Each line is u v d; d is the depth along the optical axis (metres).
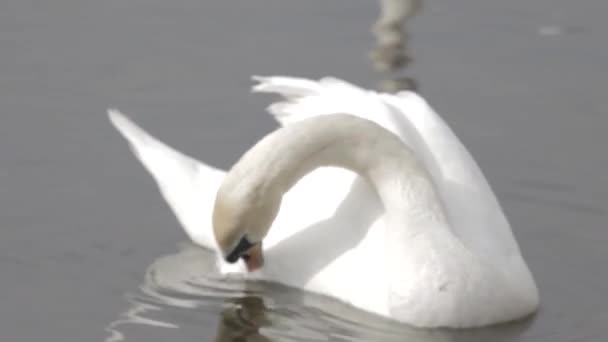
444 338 13.05
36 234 15.39
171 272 14.61
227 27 21.16
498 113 18.72
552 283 14.27
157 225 15.77
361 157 13.47
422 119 14.29
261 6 21.95
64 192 16.39
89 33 20.81
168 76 19.62
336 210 13.99
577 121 18.44
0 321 13.39
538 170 17.11
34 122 18.19
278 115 14.82
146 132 17.45
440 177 13.85
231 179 13.34
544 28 21.25
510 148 17.72
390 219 13.38
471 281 13.00
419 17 21.66
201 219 15.10
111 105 18.77
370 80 19.44
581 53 20.42
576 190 16.58
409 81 19.52
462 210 13.66
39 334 13.11
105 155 17.38
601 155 17.47
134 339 13.05
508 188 16.67
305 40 20.75
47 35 20.72
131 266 14.75
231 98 19.05
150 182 16.78
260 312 13.66
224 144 17.80
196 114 18.61
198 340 13.07
